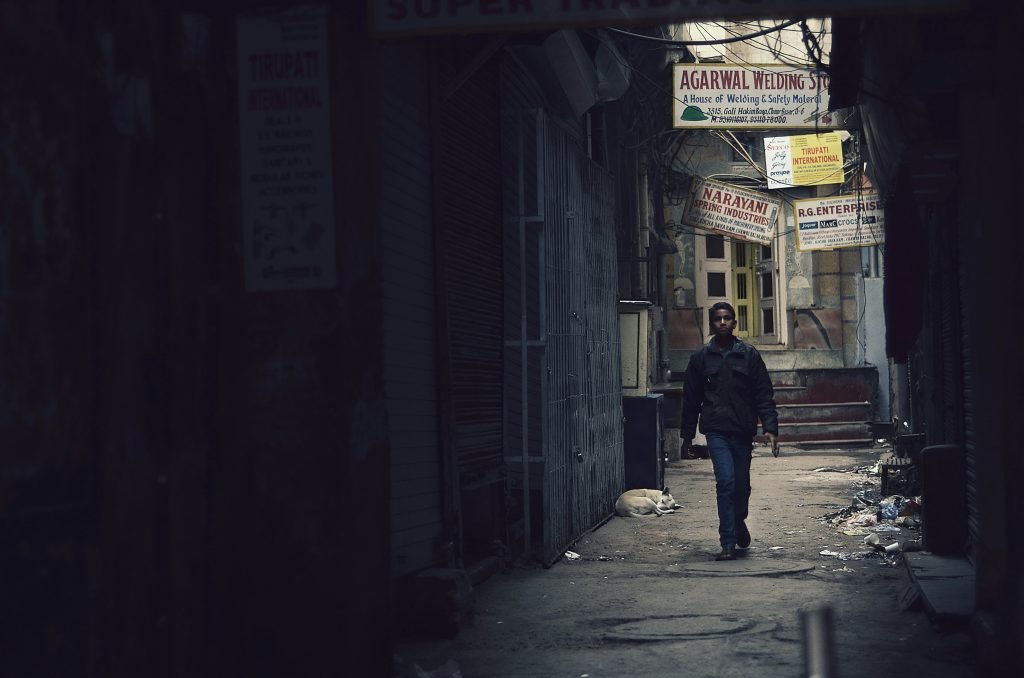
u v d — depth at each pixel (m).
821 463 18.97
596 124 13.73
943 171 6.74
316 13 4.50
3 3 3.79
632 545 10.00
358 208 4.54
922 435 13.32
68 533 3.90
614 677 5.35
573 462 9.91
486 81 8.73
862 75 6.93
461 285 7.95
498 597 7.46
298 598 4.44
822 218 20.20
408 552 6.61
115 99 4.07
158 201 4.20
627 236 18.91
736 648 5.88
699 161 24.62
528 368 9.05
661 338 22.88
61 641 3.87
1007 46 5.04
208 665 4.39
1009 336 5.08
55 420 3.88
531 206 9.23
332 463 4.43
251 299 4.48
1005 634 4.98
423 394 6.98
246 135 4.50
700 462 19.88
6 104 3.78
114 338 4.04
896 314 9.05
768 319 25.47
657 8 4.46
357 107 4.55
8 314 3.76
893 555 9.05
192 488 4.32
